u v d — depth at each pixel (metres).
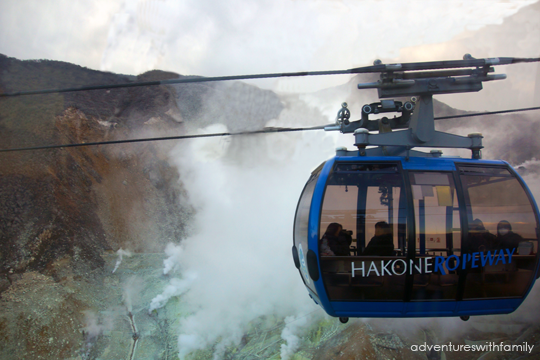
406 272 6.24
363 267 6.29
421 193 6.36
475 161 6.73
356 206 6.38
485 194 6.46
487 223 6.29
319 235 6.36
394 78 6.92
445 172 6.51
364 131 6.86
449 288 6.29
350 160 6.69
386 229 6.26
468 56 6.85
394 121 7.85
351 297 6.41
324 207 6.41
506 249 6.28
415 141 6.97
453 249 6.20
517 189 6.57
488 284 6.32
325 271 6.37
